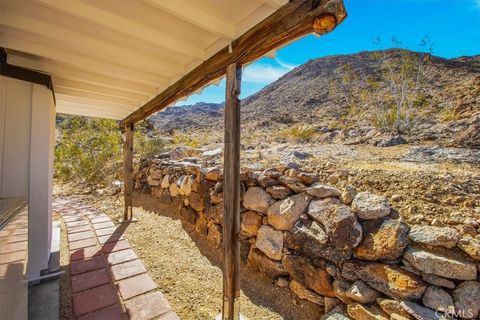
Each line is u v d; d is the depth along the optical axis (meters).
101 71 2.12
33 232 2.14
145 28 1.52
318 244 1.87
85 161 6.78
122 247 2.98
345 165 3.45
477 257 1.34
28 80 2.09
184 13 1.29
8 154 2.03
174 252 2.92
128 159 4.14
